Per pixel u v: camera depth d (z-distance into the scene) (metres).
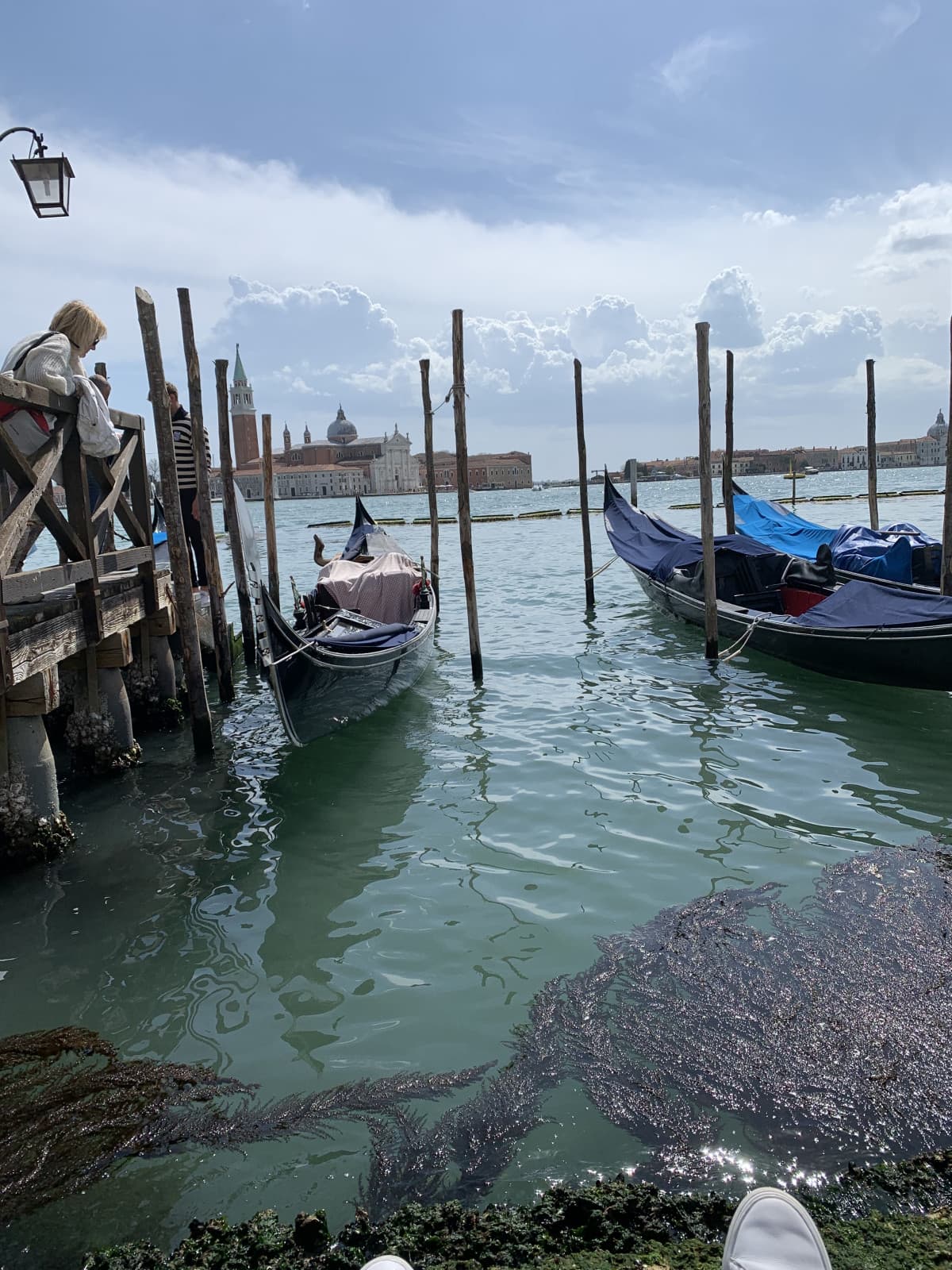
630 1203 2.69
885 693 9.09
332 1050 3.70
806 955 4.17
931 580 12.62
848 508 38.53
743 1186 2.84
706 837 5.67
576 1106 3.27
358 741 8.16
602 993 3.97
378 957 4.43
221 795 6.89
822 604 9.66
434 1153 3.07
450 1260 2.51
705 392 10.20
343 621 9.86
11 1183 3.02
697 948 4.29
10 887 5.40
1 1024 4.02
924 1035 3.54
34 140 6.18
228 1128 3.25
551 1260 2.44
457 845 5.76
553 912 4.79
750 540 12.72
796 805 6.16
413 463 174.12
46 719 8.38
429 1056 3.62
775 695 9.13
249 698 10.20
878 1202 2.71
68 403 5.85
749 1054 3.48
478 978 4.19
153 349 7.25
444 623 14.48
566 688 9.81
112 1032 3.92
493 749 7.76
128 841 6.04
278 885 5.32
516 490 169.38
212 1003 4.12
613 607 15.23
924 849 5.34
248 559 7.01
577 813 6.18
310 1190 2.94
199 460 9.47
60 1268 2.68
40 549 25.42
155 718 8.80
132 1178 3.03
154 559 8.35
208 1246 2.65
